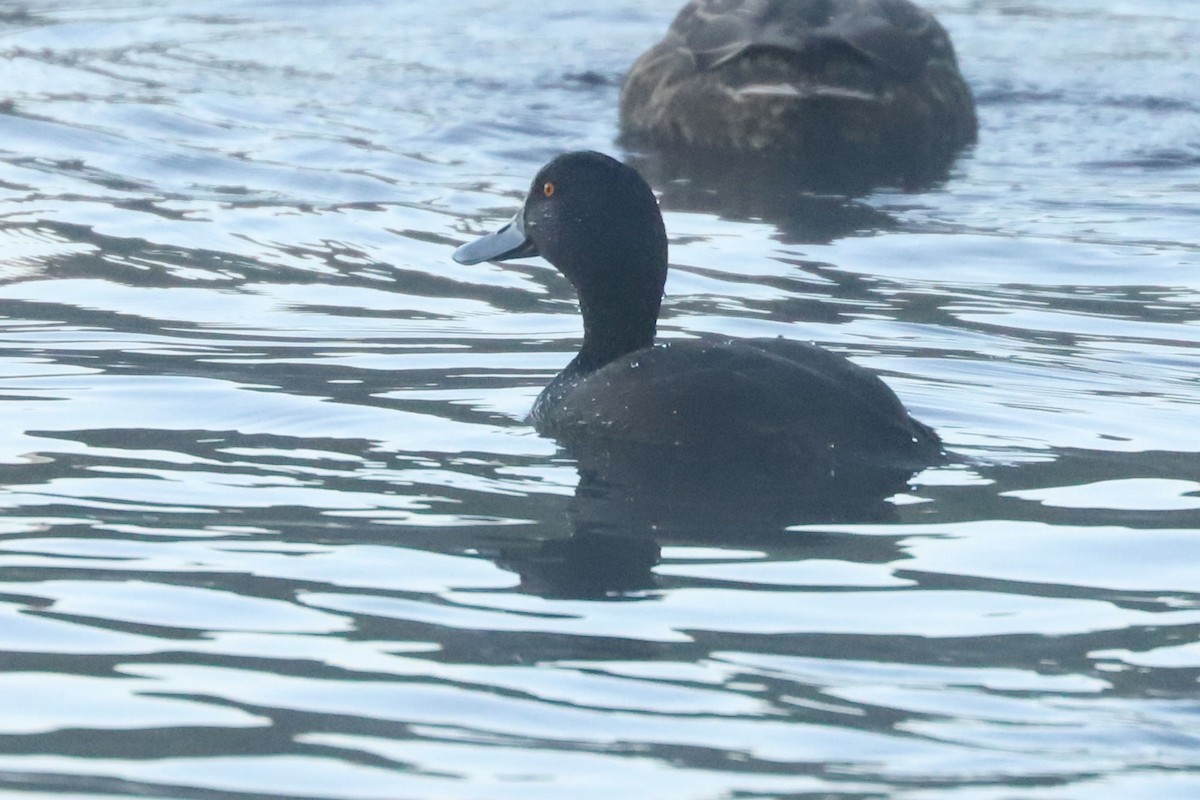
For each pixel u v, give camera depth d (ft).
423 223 55.31
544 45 82.17
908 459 34.17
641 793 21.44
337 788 21.50
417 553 29.12
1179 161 64.34
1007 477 33.53
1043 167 63.46
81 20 84.79
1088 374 41.45
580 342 43.80
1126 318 46.44
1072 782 21.85
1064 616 26.86
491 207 57.21
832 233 54.75
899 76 66.28
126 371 39.83
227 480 32.63
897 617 26.76
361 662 24.93
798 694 24.09
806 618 26.66
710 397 34.94
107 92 70.85
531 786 21.59
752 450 34.19
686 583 28.02
